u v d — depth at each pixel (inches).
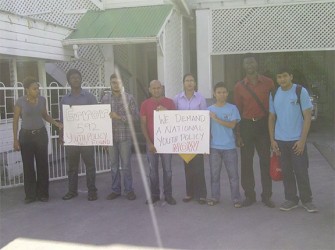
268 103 236.8
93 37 410.0
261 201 252.8
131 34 406.3
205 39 478.9
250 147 241.1
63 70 464.4
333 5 446.6
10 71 374.3
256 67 235.0
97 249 190.7
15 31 349.1
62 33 412.8
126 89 533.6
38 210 249.3
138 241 197.9
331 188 276.7
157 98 249.6
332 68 636.7
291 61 647.8
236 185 244.5
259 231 204.8
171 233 206.2
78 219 231.5
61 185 308.5
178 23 487.5
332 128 556.1
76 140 262.8
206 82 483.2
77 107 261.7
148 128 250.4
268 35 467.5
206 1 474.3
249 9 467.8
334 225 209.6
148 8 444.5
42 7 467.5
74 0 460.8
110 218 231.3
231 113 239.3
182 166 360.5
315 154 393.4
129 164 265.1
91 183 266.2
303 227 207.9
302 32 458.9
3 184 308.2
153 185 254.1
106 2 454.9
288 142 228.4
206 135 240.4
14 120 260.5
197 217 227.9
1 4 478.0
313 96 517.3
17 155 314.7
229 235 201.2
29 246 196.5
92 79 466.0
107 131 259.9
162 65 426.0
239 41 474.3
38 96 262.2
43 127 264.5
